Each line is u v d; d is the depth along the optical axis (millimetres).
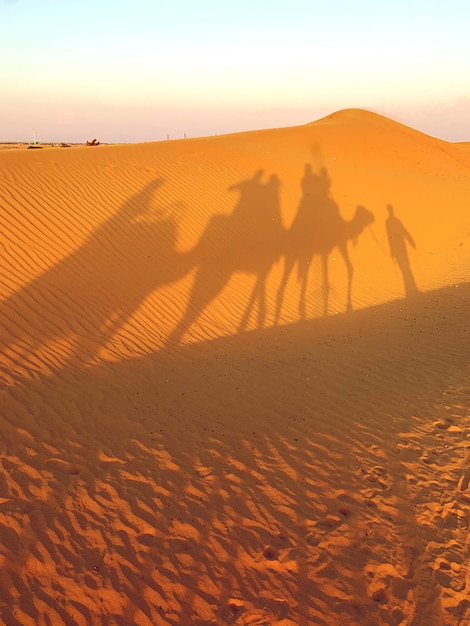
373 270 14594
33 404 6082
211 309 10641
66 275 10148
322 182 20484
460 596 3689
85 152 17547
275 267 13125
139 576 3715
